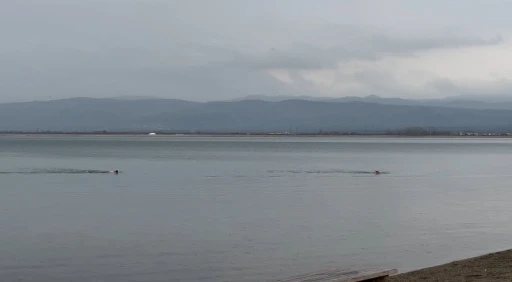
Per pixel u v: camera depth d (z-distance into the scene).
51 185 51.69
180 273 20.12
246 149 160.25
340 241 25.16
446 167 82.12
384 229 28.06
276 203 38.38
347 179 59.88
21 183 53.72
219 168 77.38
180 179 58.94
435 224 29.52
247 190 47.44
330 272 12.94
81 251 23.42
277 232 27.25
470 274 16.09
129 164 85.75
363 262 21.34
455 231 27.50
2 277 19.91
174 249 23.66
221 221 30.47
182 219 31.14
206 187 50.09
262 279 19.28
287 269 20.48
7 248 24.03
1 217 32.03
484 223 29.83
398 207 36.41
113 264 21.41
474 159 106.06
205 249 23.64
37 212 34.03
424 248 23.69
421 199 41.09
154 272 20.31
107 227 28.70
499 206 36.97
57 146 172.75
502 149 166.62
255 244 24.55
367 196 43.09
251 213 33.44
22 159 98.44
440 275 16.20
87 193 44.78
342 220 30.84
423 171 73.44
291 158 107.62
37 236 26.53
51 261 21.91
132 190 47.25
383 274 13.21
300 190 47.59
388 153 134.75
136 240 25.48
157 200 40.06
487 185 53.16
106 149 150.88
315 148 172.88
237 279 19.34
